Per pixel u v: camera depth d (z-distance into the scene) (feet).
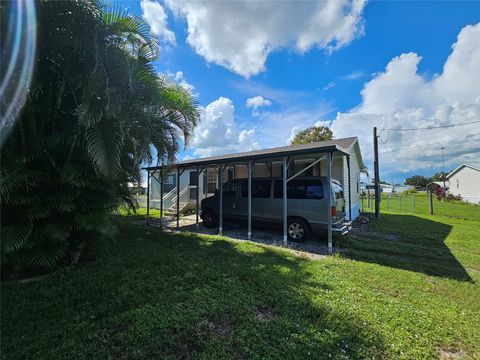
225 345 7.41
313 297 10.71
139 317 8.79
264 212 24.84
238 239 23.17
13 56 10.94
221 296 10.62
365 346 7.52
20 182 11.48
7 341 7.45
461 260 17.35
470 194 107.04
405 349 7.43
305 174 35.24
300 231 21.91
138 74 14.44
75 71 13.82
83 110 11.87
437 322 8.93
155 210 49.93
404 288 12.09
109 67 13.80
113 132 13.53
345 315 9.21
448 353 7.41
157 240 21.95
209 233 26.53
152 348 7.25
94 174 14.52
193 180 49.98
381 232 27.68
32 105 12.28
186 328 8.23
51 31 12.42
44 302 9.95
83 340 7.56
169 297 10.45
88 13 12.36
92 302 9.96
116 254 16.70
